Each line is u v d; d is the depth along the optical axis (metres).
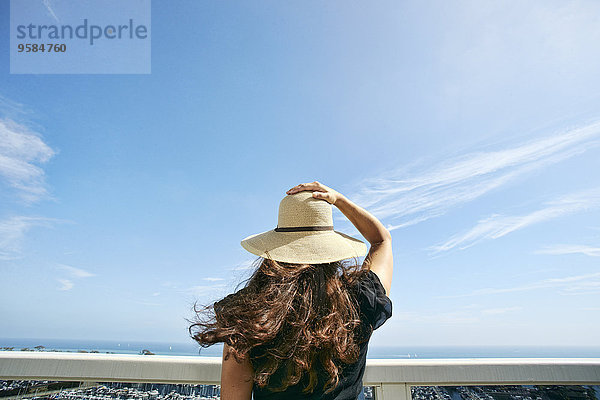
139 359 1.27
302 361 0.68
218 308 0.78
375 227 1.12
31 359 1.23
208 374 1.26
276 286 0.76
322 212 0.92
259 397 0.73
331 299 0.76
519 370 1.32
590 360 1.36
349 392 0.75
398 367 1.32
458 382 1.32
